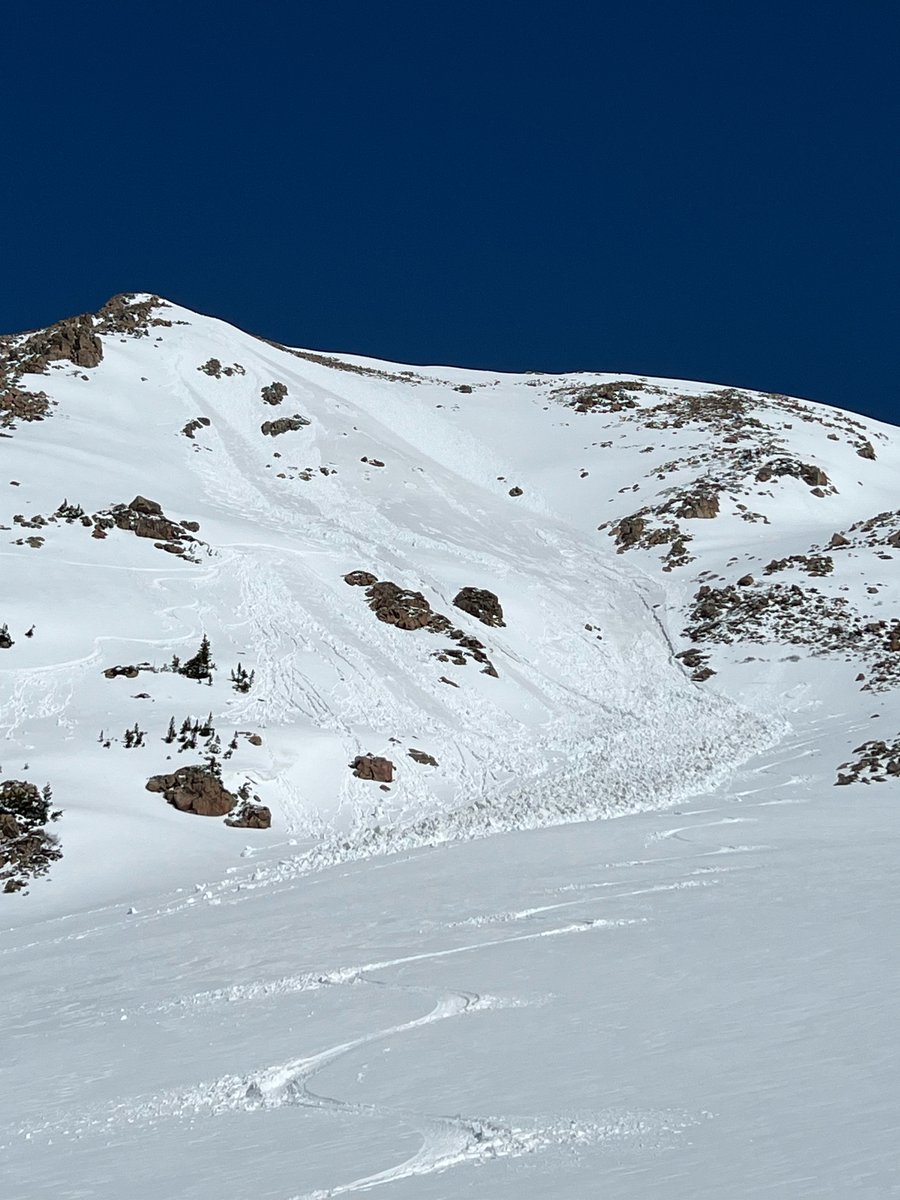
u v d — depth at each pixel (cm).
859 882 1892
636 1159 713
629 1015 1134
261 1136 891
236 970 1739
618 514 7625
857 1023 995
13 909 2788
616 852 2531
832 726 4356
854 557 6262
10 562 4988
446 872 2500
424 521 6994
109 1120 1022
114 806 3344
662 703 4966
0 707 3969
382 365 12125
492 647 5319
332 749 3922
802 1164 664
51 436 6850
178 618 4859
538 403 10300
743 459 8219
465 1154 768
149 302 10244
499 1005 1262
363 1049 1142
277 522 6412
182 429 7681
